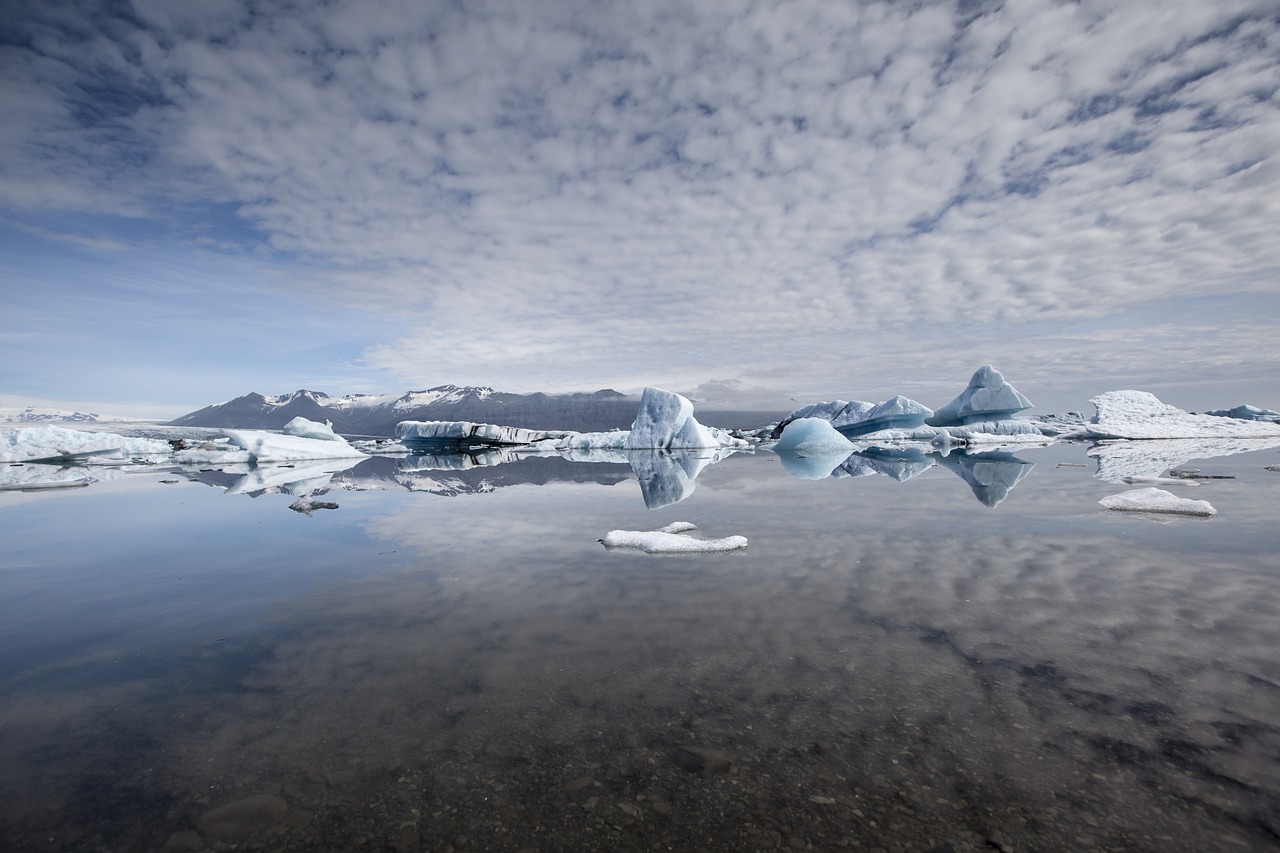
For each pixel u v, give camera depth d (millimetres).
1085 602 3189
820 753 1791
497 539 5480
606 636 2852
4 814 1606
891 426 33062
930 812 1511
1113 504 6449
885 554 4477
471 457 23281
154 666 2635
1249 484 8531
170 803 1646
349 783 1714
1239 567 3865
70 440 19031
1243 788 1563
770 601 3355
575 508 7535
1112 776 1636
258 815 1576
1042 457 17172
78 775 1788
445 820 1540
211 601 3637
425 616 3242
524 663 2547
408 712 2135
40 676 2541
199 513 7570
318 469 16547
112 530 6316
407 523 6500
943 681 2262
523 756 1825
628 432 28922
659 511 7117
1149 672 2295
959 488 8883
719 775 1693
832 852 1383
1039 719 1958
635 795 1617
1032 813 1494
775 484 10195
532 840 1454
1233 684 2174
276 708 2199
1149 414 34375
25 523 6895
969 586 3555
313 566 4523
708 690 2240
